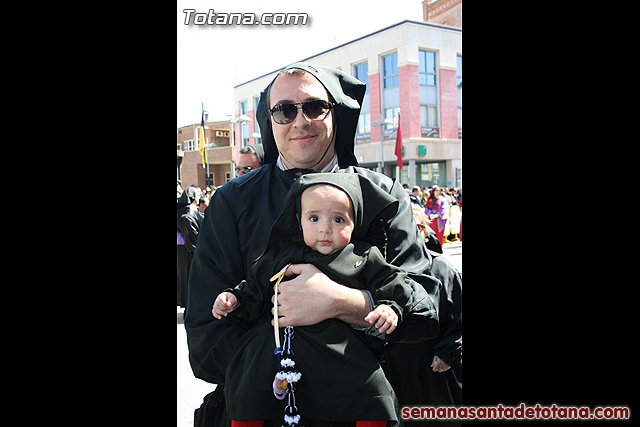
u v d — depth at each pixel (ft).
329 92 5.93
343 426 5.65
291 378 4.79
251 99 75.61
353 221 5.19
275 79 6.00
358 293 5.11
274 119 5.83
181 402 12.40
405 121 83.66
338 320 5.12
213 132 103.71
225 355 5.54
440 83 85.30
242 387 5.06
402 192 6.37
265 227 5.82
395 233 5.88
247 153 16.16
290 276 5.29
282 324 5.05
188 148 104.83
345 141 6.46
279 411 5.09
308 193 5.08
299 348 5.00
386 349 5.41
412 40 82.43
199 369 5.69
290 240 5.48
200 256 5.98
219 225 5.96
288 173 6.06
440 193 46.52
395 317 4.84
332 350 4.93
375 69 86.38
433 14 91.66
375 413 4.83
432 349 7.70
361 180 5.48
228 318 5.74
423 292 5.40
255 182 6.17
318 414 4.96
